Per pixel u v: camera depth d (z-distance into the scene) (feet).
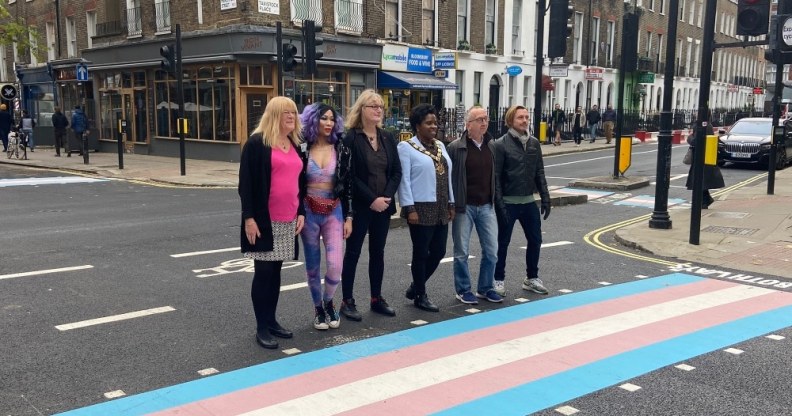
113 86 84.84
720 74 184.03
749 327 18.25
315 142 17.13
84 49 86.17
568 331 17.83
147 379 14.26
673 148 103.86
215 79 70.03
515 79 101.14
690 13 160.15
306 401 13.26
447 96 88.58
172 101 76.18
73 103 93.25
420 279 19.56
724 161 66.90
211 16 68.03
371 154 17.78
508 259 27.04
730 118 165.27
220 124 70.54
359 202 18.02
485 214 20.24
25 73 103.81
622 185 51.16
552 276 24.16
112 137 86.94
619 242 30.58
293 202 16.16
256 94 68.28
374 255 18.78
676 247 28.43
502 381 14.39
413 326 18.19
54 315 18.53
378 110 17.69
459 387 14.05
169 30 73.46
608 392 13.87
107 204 41.39
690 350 16.39
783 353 16.25
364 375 14.66
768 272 24.75
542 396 13.62
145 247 28.09
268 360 15.49
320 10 70.44
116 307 19.38
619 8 128.57
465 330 17.87
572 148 95.35
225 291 21.29
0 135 82.28
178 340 16.72
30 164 68.03
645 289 22.31
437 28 86.48
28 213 37.45
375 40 76.07
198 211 38.63
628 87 134.72
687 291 22.06
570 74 115.34
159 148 78.79
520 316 19.19
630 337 17.35
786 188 48.44
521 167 20.95
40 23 101.35
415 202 18.75
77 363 15.11
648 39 140.67
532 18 103.24
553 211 40.81
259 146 15.66
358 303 20.35
